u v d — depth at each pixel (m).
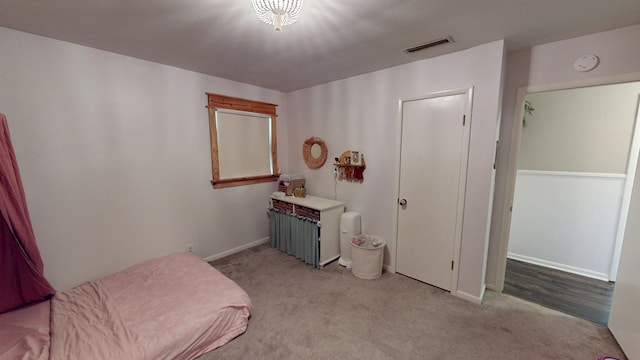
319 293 2.50
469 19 1.68
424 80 2.47
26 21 1.71
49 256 2.12
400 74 2.63
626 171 2.61
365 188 3.09
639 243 1.68
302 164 3.82
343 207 3.25
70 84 2.11
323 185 3.57
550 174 2.98
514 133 2.31
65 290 2.20
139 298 1.99
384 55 2.35
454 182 2.39
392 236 2.89
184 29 1.83
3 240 1.76
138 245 2.61
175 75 2.71
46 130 2.03
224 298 2.01
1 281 1.79
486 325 2.04
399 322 2.09
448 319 2.12
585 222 2.83
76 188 2.21
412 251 2.76
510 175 2.37
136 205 2.56
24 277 1.86
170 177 2.77
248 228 3.60
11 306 1.83
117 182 2.42
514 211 3.24
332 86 3.28
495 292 2.54
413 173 2.67
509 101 2.31
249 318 2.12
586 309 2.26
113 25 1.77
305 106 3.66
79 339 1.57
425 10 1.56
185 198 2.91
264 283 2.68
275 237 3.58
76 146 2.18
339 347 1.83
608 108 2.65
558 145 2.92
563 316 2.16
